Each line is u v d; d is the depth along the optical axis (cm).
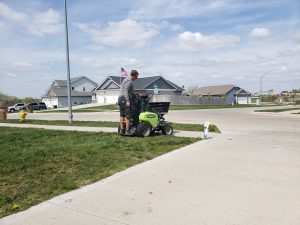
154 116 1084
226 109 4172
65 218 392
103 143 890
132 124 1059
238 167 638
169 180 548
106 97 6303
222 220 385
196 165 655
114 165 653
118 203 441
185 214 403
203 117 2344
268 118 2194
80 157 716
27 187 507
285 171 606
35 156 716
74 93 7275
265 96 9206
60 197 465
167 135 1114
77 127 1546
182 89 6606
